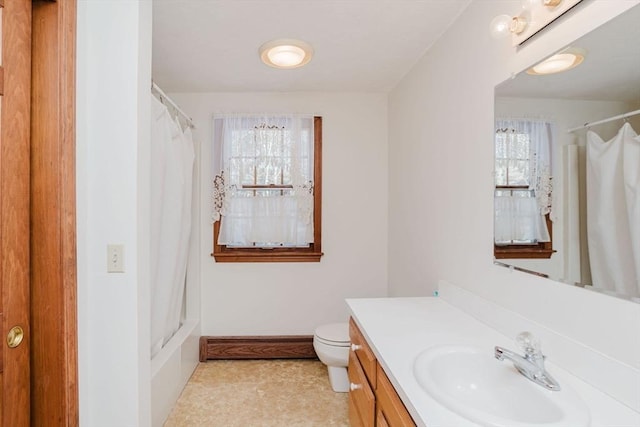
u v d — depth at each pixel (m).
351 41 1.91
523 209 1.19
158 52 2.04
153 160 1.80
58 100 1.12
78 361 1.22
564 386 0.92
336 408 2.06
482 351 1.13
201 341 2.68
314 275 2.81
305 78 2.46
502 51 1.30
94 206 1.26
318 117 2.77
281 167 2.70
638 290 0.83
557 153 1.06
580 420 0.76
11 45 1.03
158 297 2.03
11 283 1.05
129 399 1.27
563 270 1.04
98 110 1.25
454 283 1.68
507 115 1.28
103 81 1.25
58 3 1.12
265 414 2.00
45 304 1.13
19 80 1.06
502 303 1.32
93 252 1.26
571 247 1.02
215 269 2.76
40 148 1.12
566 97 1.02
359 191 2.81
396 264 2.60
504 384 1.03
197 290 2.71
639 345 0.82
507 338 1.25
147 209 1.36
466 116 1.56
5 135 1.02
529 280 1.18
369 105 2.80
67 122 1.14
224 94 2.74
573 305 1.01
